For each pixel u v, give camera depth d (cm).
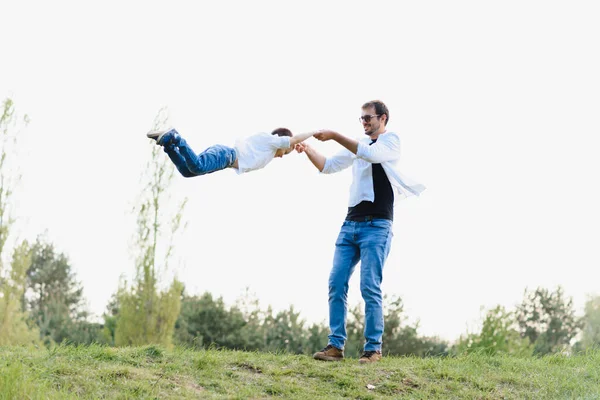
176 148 510
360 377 593
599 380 662
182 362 597
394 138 639
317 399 536
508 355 775
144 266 1619
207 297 2620
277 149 592
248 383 560
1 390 496
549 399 593
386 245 638
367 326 643
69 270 4259
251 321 2705
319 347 2617
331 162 673
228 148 560
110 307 3350
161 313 1622
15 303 1554
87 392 517
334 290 645
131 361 588
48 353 593
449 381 608
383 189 638
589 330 3142
